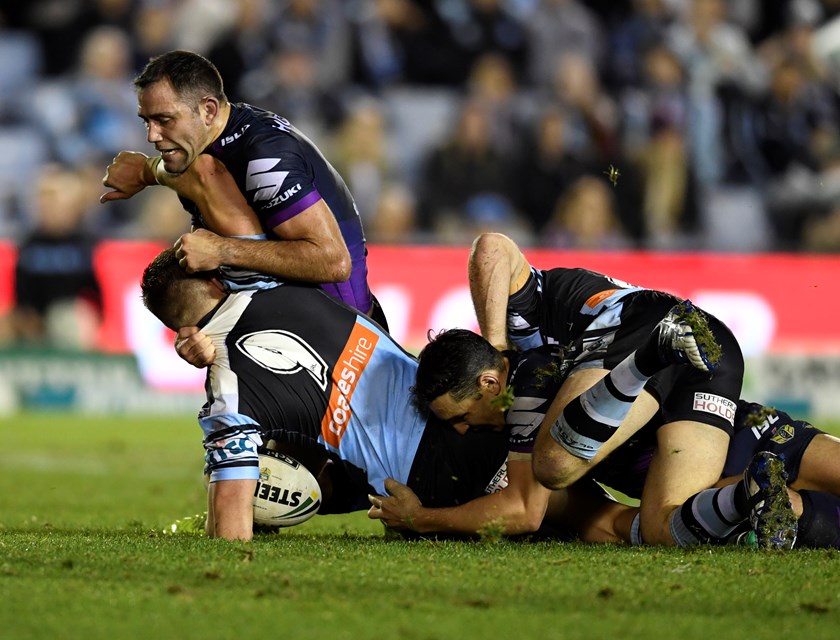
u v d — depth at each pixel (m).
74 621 9.79
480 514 14.81
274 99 56.84
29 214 55.91
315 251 15.76
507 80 58.88
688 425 15.16
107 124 56.69
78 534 15.79
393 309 49.56
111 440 40.81
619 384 13.66
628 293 15.88
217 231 16.16
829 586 11.56
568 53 59.12
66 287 50.22
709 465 14.99
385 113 58.09
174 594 10.73
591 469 16.05
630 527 15.15
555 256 51.91
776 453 15.33
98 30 58.62
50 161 56.22
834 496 14.30
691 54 58.41
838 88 59.41
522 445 14.82
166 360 50.22
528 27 59.56
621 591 11.23
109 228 53.22
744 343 50.81
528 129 56.53
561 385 15.03
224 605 10.37
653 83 57.62
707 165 57.44
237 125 16.09
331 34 58.47
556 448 14.20
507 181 56.09
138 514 21.83
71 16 58.81
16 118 57.09
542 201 55.75
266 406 14.77
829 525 13.96
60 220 50.78
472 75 59.19
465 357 14.60
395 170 57.22
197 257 15.39
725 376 15.52
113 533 16.12
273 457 15.73
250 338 15.14
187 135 15.93
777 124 57.81
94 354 50.22
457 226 55.78
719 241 56.12
